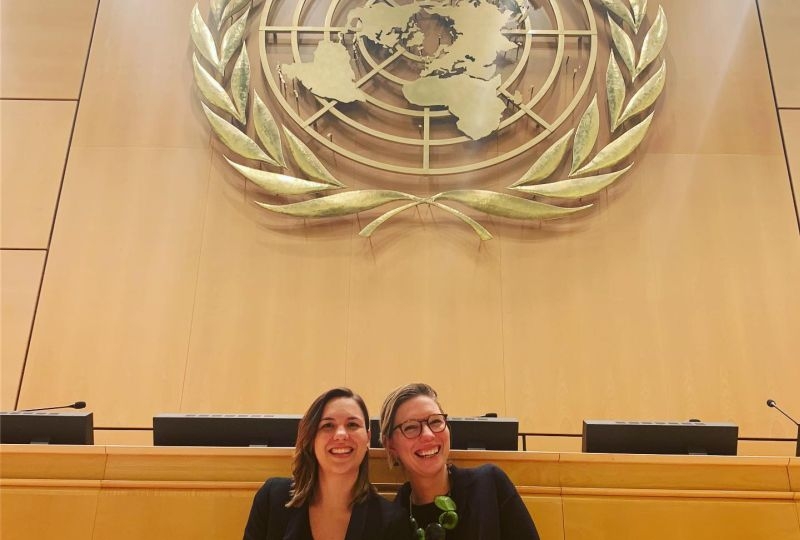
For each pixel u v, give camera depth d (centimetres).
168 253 346
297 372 327
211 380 325
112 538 199
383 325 335
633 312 335
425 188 360
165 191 358
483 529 172
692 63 383
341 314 337
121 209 353
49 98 376
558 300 338
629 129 363
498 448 212
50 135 368
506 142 367
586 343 330
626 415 317
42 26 393
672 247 346
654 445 214
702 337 329
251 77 379
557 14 384
